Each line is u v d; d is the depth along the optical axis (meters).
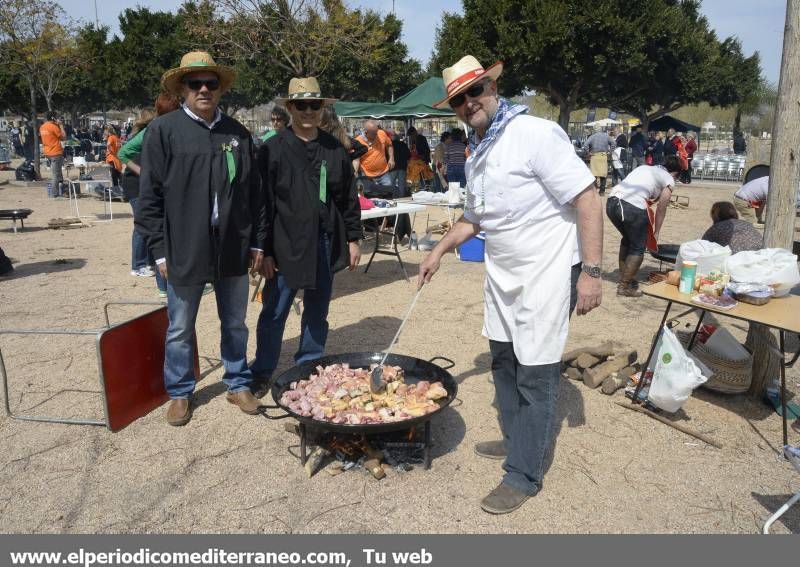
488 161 2.79
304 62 17.86
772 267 3.80
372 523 2.86
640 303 6.38
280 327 4.09
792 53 3.87
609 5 21.94
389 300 6.45
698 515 2.94
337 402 3.22
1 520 2.87
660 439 3.63
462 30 24.31
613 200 6.41
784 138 3.94
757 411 3.99
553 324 2.77
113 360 3.59
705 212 13.77
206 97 3.34
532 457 2.95
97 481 3.18
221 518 2.90
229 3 16.55
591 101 29.64
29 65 18.95
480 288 6.92
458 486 3.14
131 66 38.06
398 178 13.41
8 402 3.81
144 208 3.44
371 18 21.47
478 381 4.40
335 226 3.94
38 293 6.60
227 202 3.47
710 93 29.45
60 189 15.33
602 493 3.09
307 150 3.77
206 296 6.48
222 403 4.04
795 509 2.98
